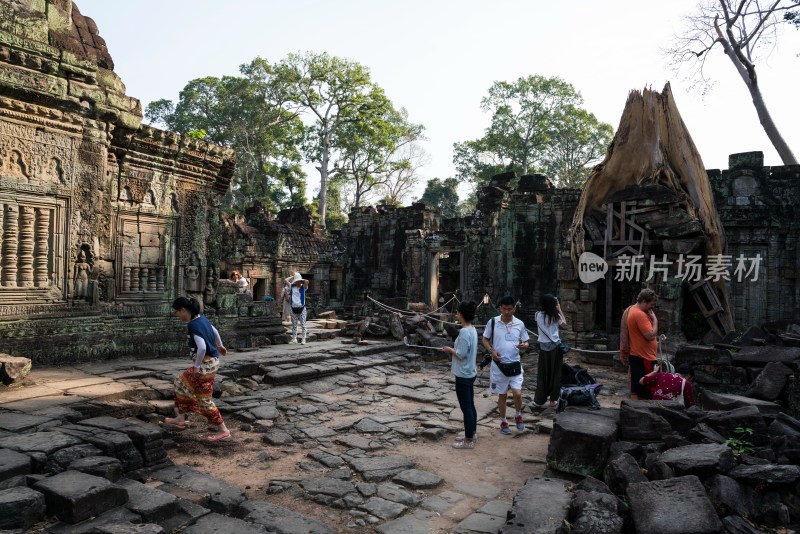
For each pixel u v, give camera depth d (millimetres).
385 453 6336
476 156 50312
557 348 7801
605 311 14656
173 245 11477
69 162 9156
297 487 5199
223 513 4520
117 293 10359
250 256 27422
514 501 4332
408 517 4633
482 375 11367
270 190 49688
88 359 9297
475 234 26453
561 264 14141
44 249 8852
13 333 8344
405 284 31172
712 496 4156
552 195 24891
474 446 6676
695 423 5508
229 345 12195
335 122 44188
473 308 6734
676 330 12492
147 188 10922
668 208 12992
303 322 13453
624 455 4723
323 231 35062
